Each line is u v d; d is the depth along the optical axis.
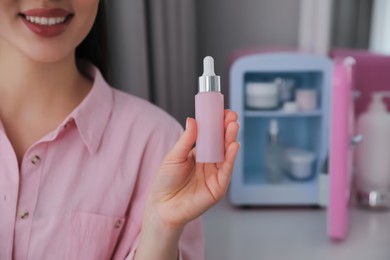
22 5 0.50
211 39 1.24
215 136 0.44
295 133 1.10
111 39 0.96
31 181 0.56
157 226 0.48
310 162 1.01
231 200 0.99
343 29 1.09
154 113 0.65
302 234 0.85
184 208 0.46
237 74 0.97
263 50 1.11
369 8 1.07
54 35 0.52
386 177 0.96
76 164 0.58
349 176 0.91
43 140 0.56
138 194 0.62
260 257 0.76
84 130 0.58
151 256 0.50
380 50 1.07
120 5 0.95
